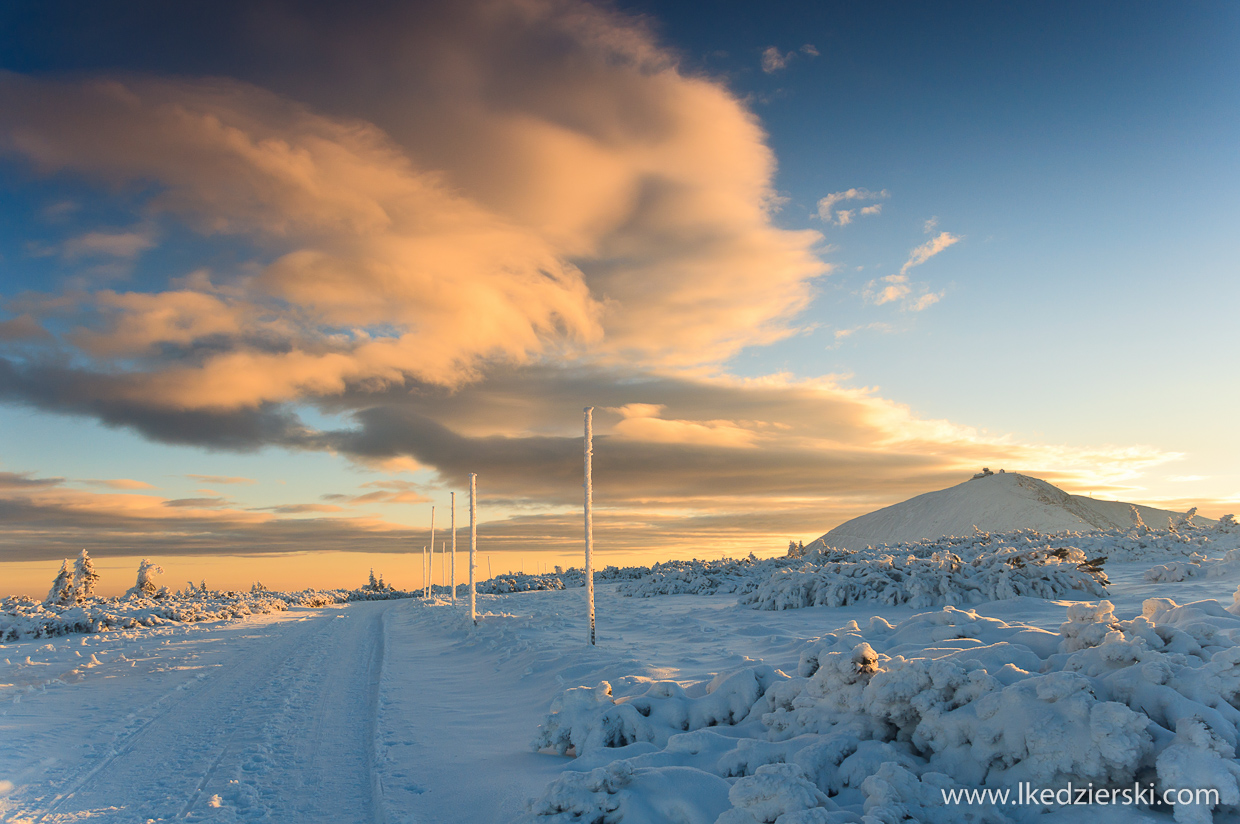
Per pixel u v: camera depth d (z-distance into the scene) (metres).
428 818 5.22
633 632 16.23
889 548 30.08
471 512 21.94
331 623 29.52
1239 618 6.25
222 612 36.25
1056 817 3.91
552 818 4.48
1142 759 3.99
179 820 5.59
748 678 6.56
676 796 4.51
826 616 15.93
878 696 5.01
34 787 6.60
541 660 12.06
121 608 36.34
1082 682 4.37
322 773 6.75
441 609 34.41
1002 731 4.40
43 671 14.96
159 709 10.41
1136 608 10.81
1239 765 3.69
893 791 4.04
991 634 6.78
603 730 6.35
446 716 8.96
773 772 4.06
